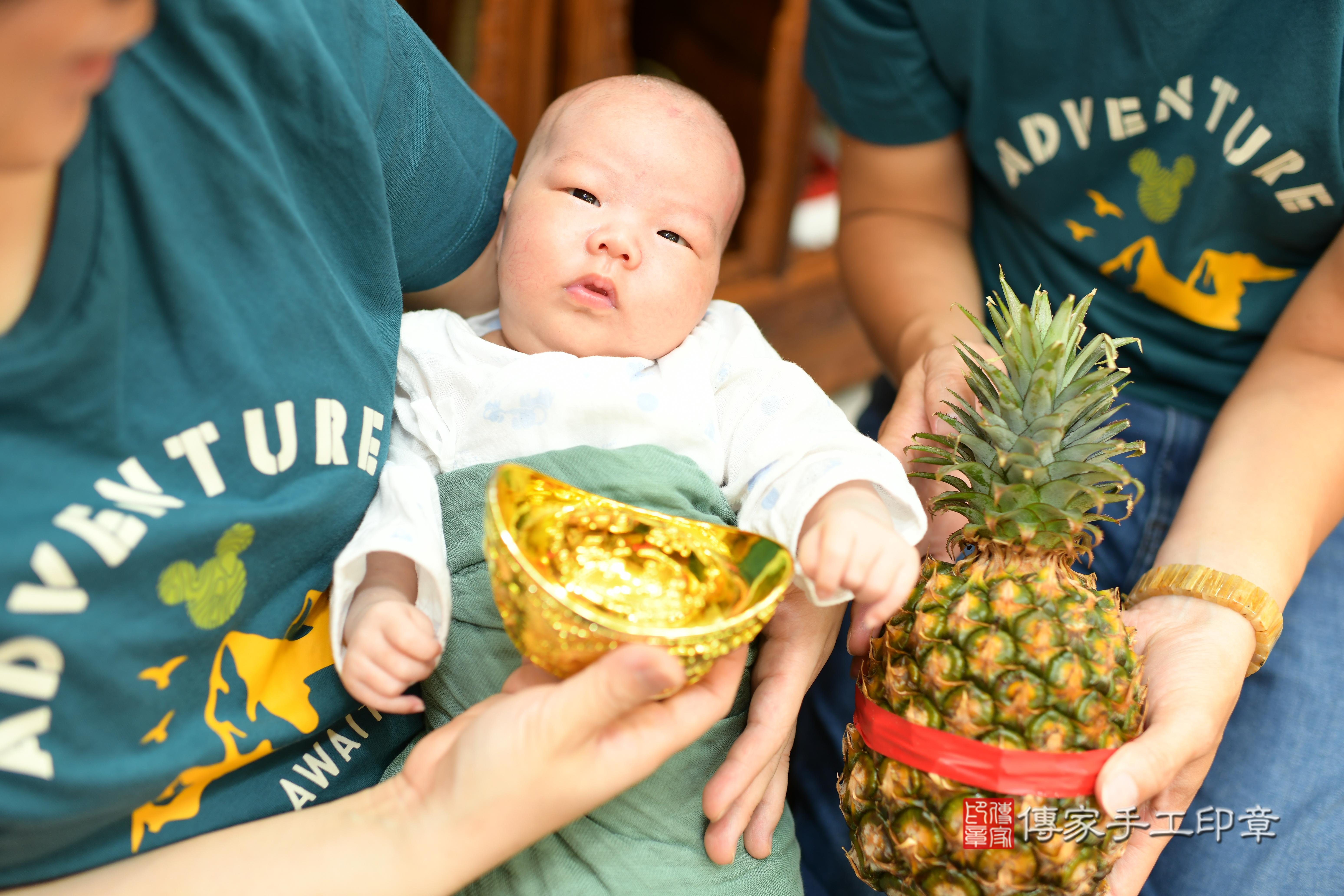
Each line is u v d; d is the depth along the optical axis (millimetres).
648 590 830
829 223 3109
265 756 867
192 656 772
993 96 1416
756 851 992
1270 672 1279
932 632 927
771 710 1004
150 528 712
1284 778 1218
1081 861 905
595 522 860
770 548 805
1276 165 1231
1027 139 1416
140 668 724
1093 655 896
